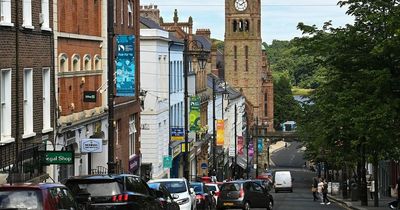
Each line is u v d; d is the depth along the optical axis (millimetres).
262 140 174375
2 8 34594
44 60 40219
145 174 65562
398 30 33250
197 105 77625
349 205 58219
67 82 44750
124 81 49094
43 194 18172
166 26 106938
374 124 37375
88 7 49688
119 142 58688
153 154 70125
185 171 57875
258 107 189500
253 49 189875
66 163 36125
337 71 40781
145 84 70375
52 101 41562
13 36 35438
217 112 119062
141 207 25609
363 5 38875
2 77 34750
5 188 18219
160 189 30781
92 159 52812
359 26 39125
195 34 145750
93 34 51125
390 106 36469
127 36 49000
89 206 23484
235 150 114875
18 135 35938
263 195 50375
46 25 40750
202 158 97125
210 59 135875
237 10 189875
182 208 37125
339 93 39344
